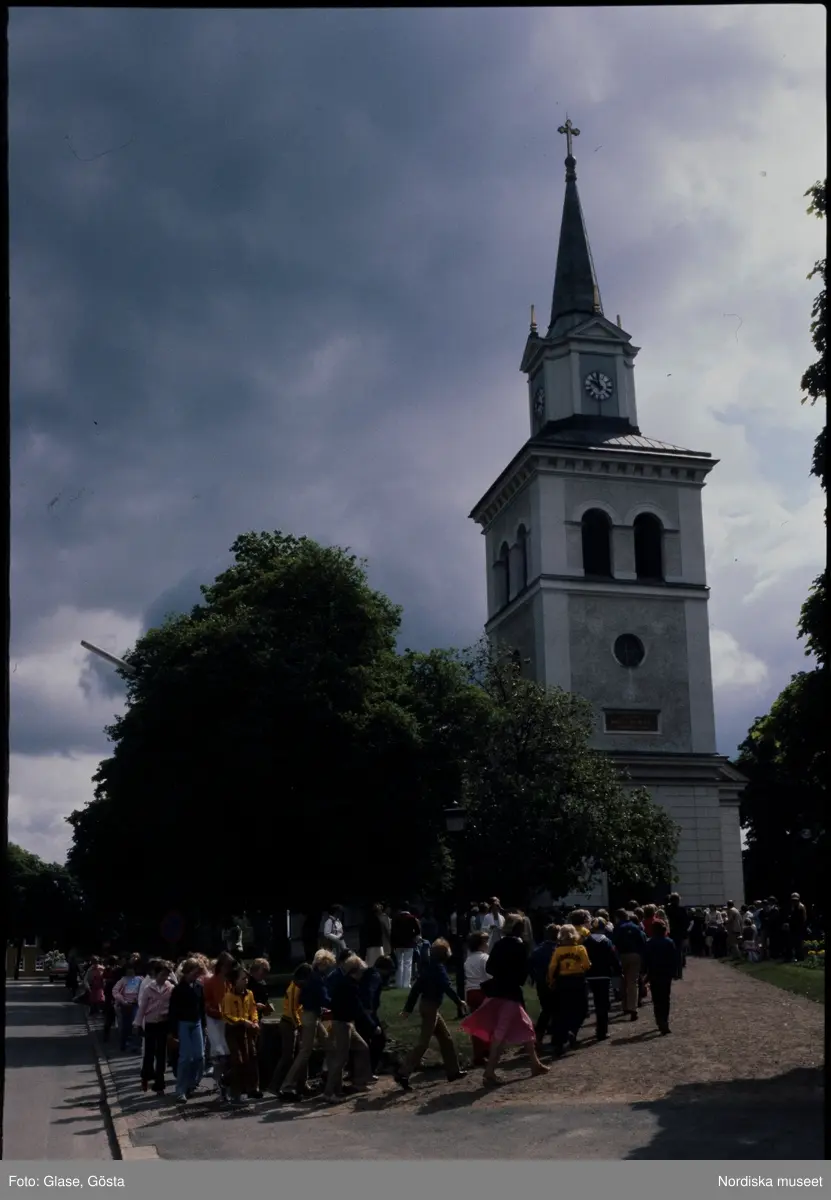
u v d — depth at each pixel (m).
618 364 60.31
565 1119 14.74
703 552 57.12
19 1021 40.78
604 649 55.06
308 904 38.75
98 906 59.34
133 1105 19.33
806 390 16.66
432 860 37.97
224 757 35.91
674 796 53.47
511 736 43.44
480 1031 18.14
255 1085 19.05
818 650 17.56
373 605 40.84
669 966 21.88
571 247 63.31
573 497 56.38
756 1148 12.38
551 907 46.06
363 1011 18.81
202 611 48.75
